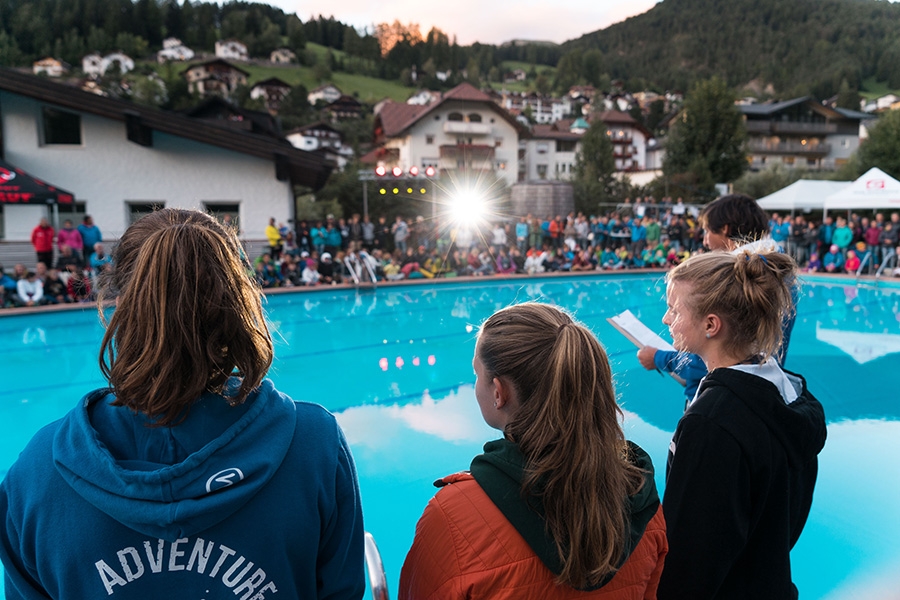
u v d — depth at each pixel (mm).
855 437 4199
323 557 951
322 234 14359
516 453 1026
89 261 11359
